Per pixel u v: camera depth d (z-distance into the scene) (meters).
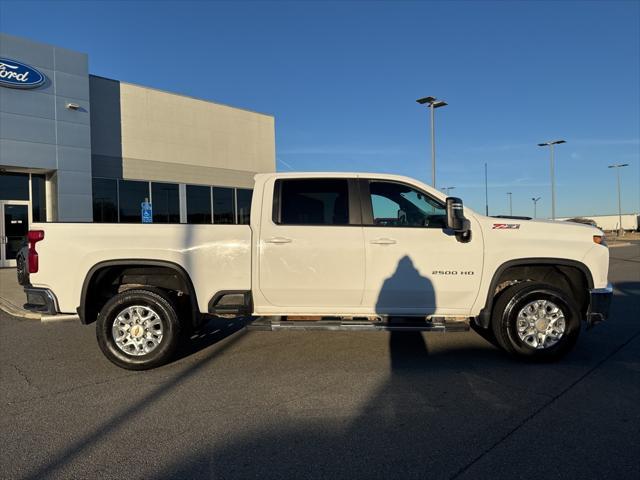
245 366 5.58
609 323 7.69
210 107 22.77
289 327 5.45
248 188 24.42
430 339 6.77
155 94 20.84
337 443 3.63
